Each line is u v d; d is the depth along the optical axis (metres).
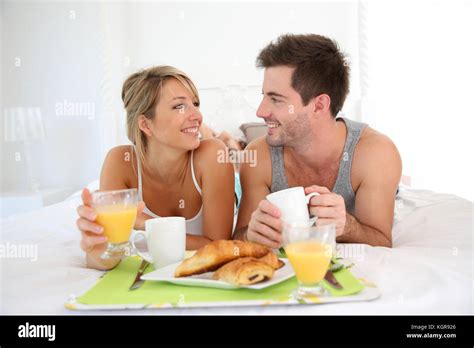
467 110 2.84
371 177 1.17
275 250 0.93
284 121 1.19
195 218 1.29
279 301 0.60
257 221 0.87
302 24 2.97
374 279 0.69
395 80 2.86
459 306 0.61
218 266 0.71
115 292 0.67
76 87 3.11
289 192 0.85
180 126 1.13
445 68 2.84
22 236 1.28
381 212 1.15
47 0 3.05
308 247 0.61
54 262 0.89
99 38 2.87
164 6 3.00
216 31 2.99
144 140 1.20
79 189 3.17
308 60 1.14
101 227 0.80
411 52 2.84
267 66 1.19
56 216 1.61
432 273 0.70
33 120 2.94
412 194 1.93
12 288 0.72
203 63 3.02
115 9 3.00
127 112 1.20
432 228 1.15
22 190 3.05
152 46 3.03
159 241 0.80
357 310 0.58
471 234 1.02
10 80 3.11
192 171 1.23
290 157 1.29
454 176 2.88
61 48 3.09
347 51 2.96
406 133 2.88
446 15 2.80
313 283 0.62
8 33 3.09
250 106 2.99
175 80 1.14
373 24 2.84
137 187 1.26
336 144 1.23
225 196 1.22
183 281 0.68
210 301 0.60
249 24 2.98
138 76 1.18
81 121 3.13
